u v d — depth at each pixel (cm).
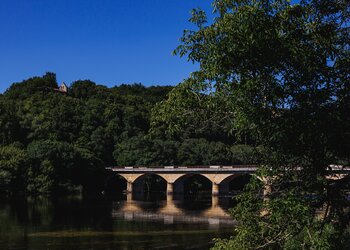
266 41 968
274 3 1023
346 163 1167
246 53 974
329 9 1103
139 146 12412
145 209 7469
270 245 1183
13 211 6531
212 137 12900
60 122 12781
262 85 1028
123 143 12925
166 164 12075
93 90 18488
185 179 11306
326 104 1051
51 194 9850
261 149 1225
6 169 9150
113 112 13962
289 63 1027
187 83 1130
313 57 1016
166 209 7500
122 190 12256
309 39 1041
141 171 11175
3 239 4319
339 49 1130
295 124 1022
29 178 9562
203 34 1079
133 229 5122
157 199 9838
